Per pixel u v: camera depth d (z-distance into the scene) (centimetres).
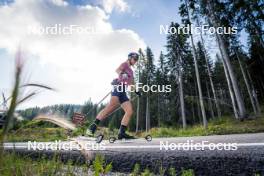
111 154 232
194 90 3469
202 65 3353
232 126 1084
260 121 1119
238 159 187
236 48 2248
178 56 2581
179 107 3341
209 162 192
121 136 393
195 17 1844
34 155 163
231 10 1780
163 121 3694
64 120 72
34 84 56
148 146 297
